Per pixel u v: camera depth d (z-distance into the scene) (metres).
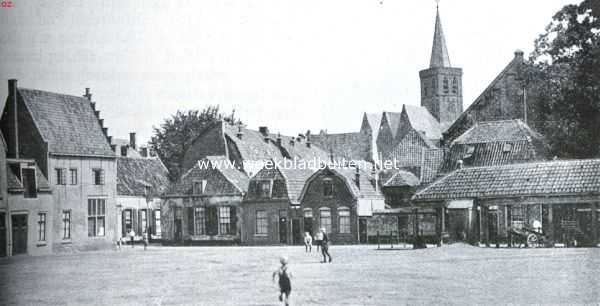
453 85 89.88
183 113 66.00
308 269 31.16
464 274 27.61
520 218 43.25
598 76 41.28
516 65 45.75
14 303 24.66
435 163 56.12
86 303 23.52
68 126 48.91
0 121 46.84
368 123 94.69
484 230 44.47
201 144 65.06
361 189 53.31
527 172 43.97
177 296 24.09
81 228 48.56
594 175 41.06
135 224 63.28
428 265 31.28
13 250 43.03
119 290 26.12
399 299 21.97
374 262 33.50
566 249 37.41
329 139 82.81
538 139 46.28
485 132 49.03
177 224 57.41
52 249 45.94
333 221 52.56
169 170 68.56
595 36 40.94
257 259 38.03
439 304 21.00
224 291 24.97
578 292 22.73
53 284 28.64
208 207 56.47
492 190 44.31
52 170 46.81
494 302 21.20
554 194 41.69
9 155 46.50
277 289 25.11
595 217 40.41
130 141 76.88
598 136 42.69
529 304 20.81
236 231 55.44
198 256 41.66
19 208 43.22
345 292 23.64
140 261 38.31
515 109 47.81
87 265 35.97
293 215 53.75
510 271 28.17
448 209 45.50
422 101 91.25
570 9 41.34
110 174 51.22
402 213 45.81
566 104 43.28
